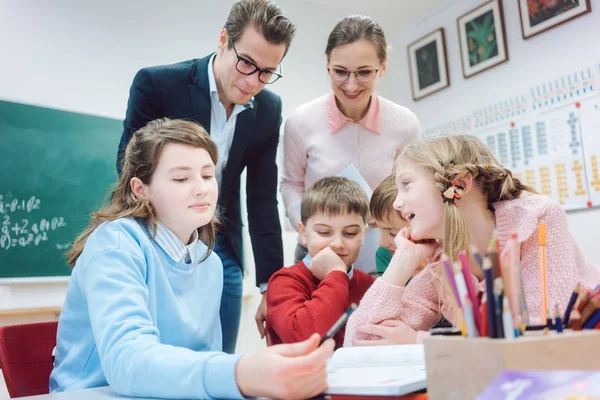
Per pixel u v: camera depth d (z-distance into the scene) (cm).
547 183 264
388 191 148
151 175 99
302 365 54
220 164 158
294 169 190
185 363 62
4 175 221
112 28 254
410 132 186
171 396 62
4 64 224
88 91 245
